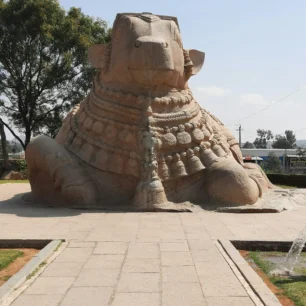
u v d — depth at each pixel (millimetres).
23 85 24875
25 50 24234
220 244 5711
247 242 5805
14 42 23703
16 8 23625
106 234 6289
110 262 4812
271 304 3527
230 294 3828
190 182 9258
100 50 10117
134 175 8977
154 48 8984
